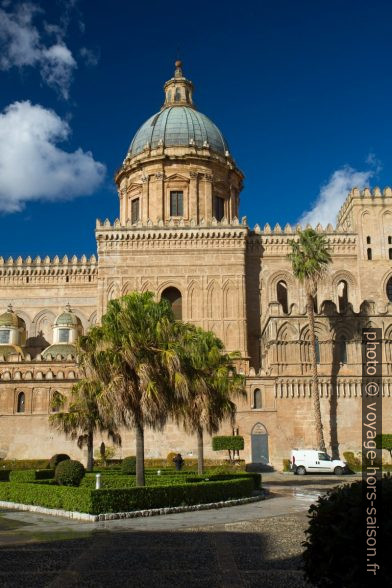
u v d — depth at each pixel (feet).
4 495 93.91
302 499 98.63
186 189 251.60
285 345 198.39
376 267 234.38
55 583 41.88
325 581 31.27
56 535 62.39
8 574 44.60
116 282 225.97
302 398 192.85
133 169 257.75
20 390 190.29
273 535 61.98
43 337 250.16
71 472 98.68
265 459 185.98
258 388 192.03
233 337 221.66
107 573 45.03
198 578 43.57
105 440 185.06
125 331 95.40
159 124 262.67
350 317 201.16
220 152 262.26
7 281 255.70
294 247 197.67
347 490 32.53
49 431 186.50
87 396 98.37
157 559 50.01
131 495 78.43
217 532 64.13
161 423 94.38
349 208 245.24
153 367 94.58
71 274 255.09
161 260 228.02
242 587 40.88
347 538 30.09
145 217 250.37
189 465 172.04
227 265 228.02
